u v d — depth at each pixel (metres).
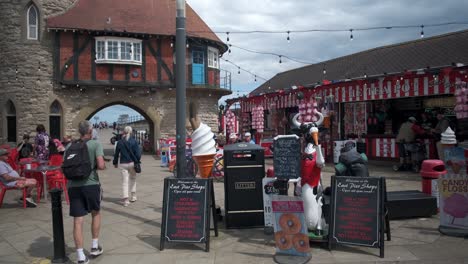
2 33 18.72
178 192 5.22
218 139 13.26
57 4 19.36
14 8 18.59
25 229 6.25
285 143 5.30
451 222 5.58
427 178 6.69
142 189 9.73
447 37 14.20
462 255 4.71
